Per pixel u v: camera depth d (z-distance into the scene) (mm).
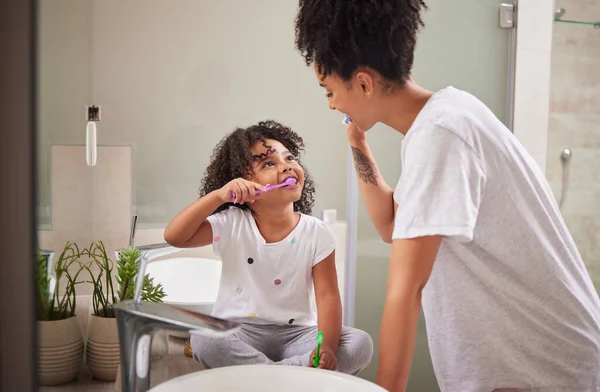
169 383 645
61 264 1000
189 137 1112
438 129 713
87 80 1041
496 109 1379
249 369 695
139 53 1073
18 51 479
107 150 1058
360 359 1075
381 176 1153
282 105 1168
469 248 777
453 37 1322
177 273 1058
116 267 1043
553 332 835
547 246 793
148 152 1088
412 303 693
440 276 813
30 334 508
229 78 1136
